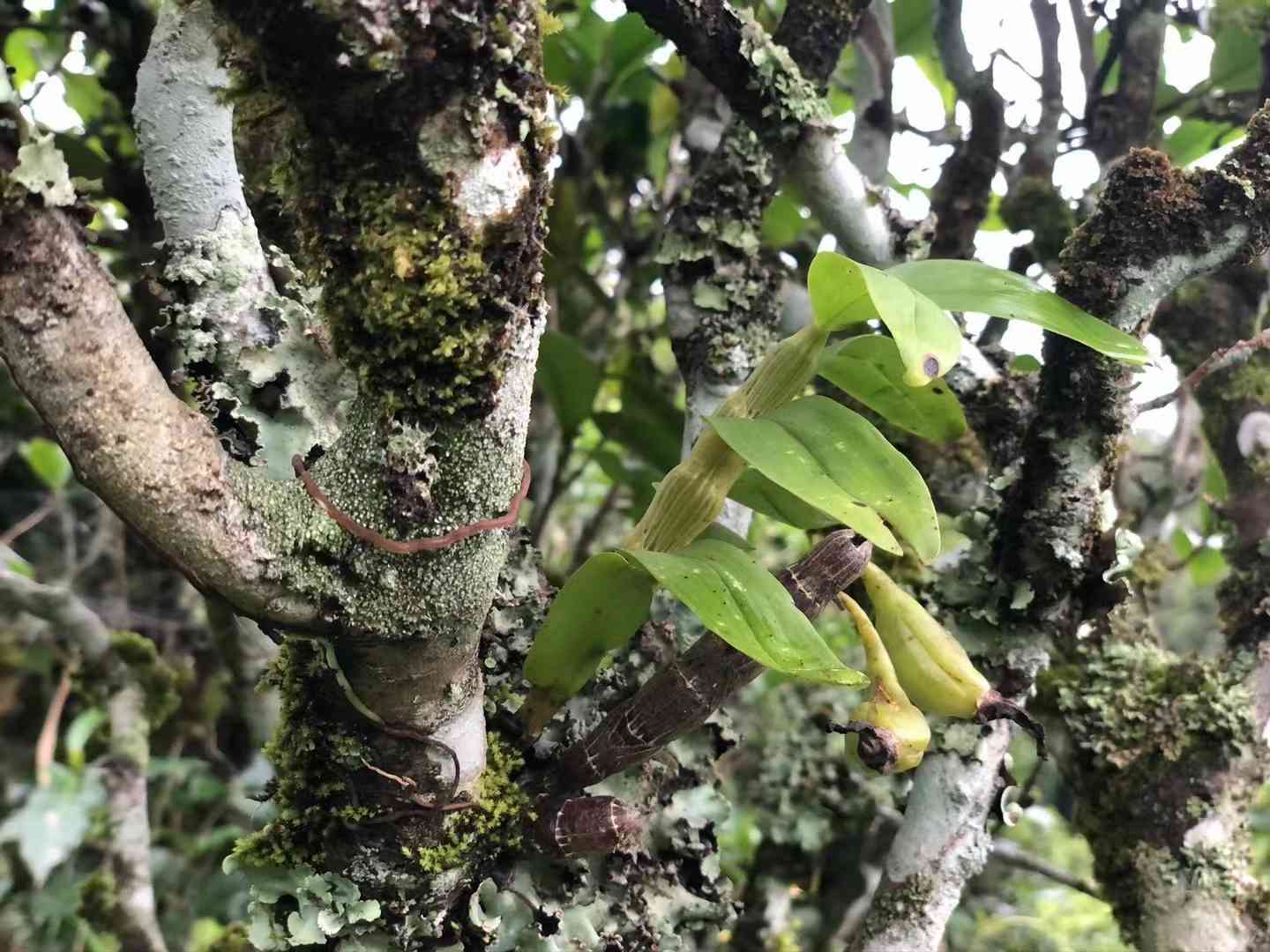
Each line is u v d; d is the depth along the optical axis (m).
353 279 0.17
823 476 0.23
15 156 0.15
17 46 0.55
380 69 0.15
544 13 0.17
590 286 0.61
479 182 0.17
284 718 0.25
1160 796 0.39
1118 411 0.30
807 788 0.55
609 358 0.64
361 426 0.19
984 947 0.70
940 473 0.45
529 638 0.30
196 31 0.24
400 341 0.17
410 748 0.23
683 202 0.36
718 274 0.35
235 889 0.58
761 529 0.73
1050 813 0.95
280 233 0.27
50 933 0.48
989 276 0.26
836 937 0.57
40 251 0.15
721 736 0.32
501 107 0.17
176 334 0.22
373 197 0.17
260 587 0.19
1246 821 0.40
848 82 0.55
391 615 0.20
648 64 0.57
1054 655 0.43
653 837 0.31
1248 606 0.40
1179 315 0.45
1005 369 0.40
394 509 0.19
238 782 0.58
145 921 0.48
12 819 0.46
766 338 0.36
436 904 0.25
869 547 0.26
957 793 0.34
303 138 0.17
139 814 0.49
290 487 0.19
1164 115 0.52
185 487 0.17
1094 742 0.40
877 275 0.22
